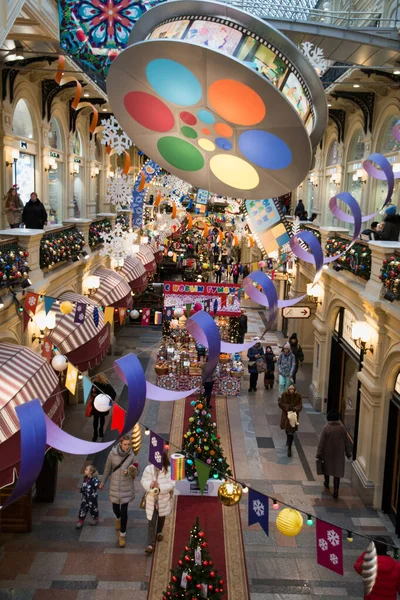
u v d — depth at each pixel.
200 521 8.55
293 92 3.37
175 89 3.36
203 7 3.25
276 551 7.86
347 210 14.88
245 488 4.98
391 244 9.00
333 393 13.21
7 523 8.11
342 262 11.27
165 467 7.38
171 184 15.92
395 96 11.38
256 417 13.05
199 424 9.34
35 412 3.05
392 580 5.01
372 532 8.48
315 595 6.95
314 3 12.61
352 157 14.97
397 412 8.91
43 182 13.16
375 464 9.27
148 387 4.20
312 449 11.38
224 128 3.51
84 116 16.77
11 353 7.15
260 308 25.30
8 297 7.82
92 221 14.34
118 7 7.03
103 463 10.41
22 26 8.22
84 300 10.89
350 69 10.81
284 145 3.35
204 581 5.75
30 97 12.16
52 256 10.09
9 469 5.92
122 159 21.42
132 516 8.69
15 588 6.91
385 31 9.29
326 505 9.23
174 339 15.14
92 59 7.26
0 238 8.66
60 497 9.20
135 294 19.05
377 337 9.12
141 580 7.14
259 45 3.26
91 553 7.68
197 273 25.61
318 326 13.59
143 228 19.64
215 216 18.75
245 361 17.62
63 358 6.28
